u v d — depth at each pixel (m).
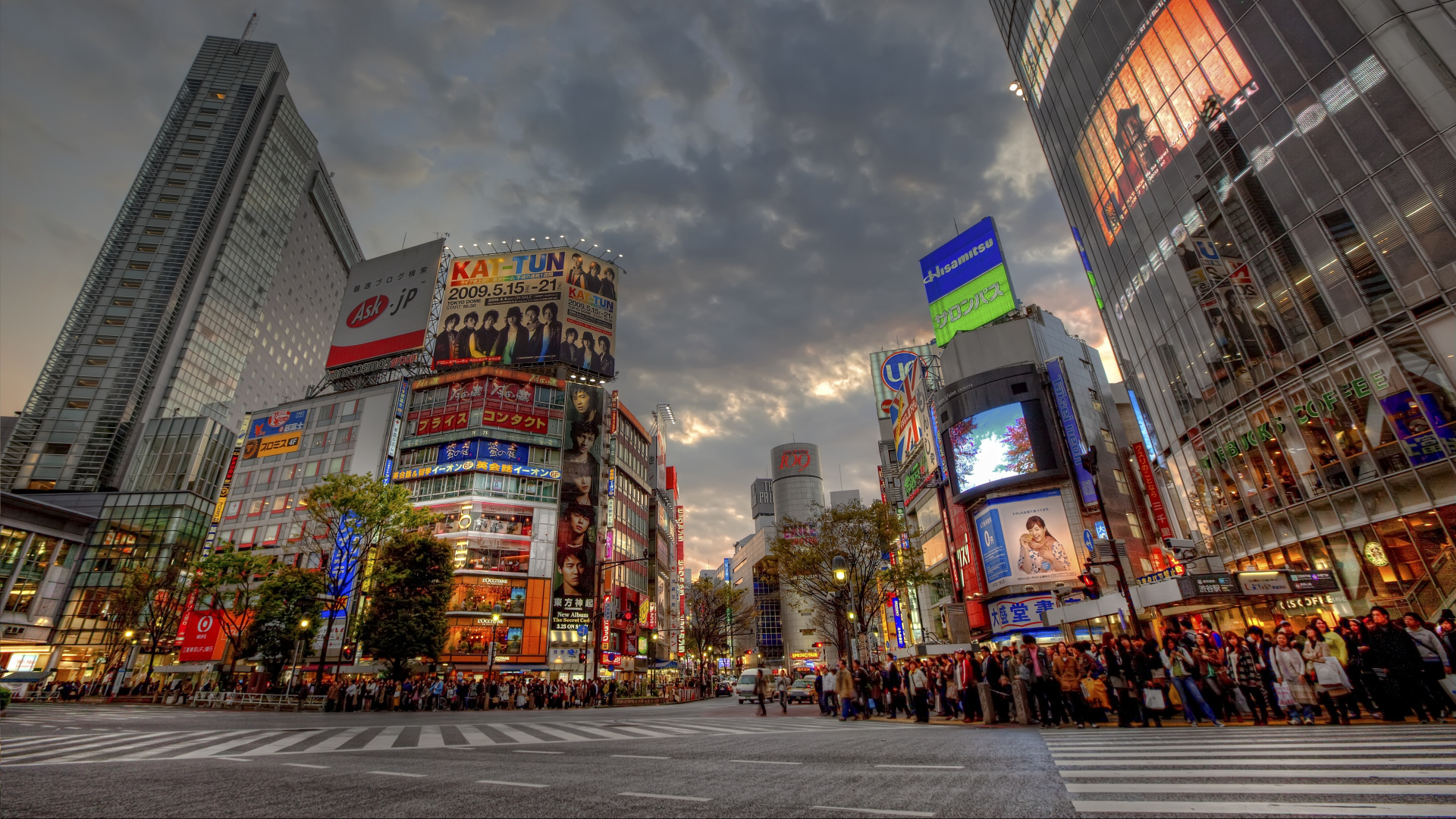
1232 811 4.31
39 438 76.38
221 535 56.50
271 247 108.88
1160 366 33.03
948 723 16.11
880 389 78.12
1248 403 26.69
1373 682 10.87
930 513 55.31
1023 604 40.28
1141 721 12.81
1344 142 22.36
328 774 7.61
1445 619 11.26
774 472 172.50
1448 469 19.22
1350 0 22.28
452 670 40.06
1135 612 17.52
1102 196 37.81
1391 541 20.72
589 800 5.68
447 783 6.82
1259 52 25.64
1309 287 23.66
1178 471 32.41
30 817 4.88
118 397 81.12
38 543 61.56
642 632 67.12
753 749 10.53
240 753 10.18
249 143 108.38
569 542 53.62
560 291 62.91
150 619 46.38
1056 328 49.31
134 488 71.25
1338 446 22.61
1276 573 17.22
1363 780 5.21
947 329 53.91
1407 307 20.41
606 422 62.41
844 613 33.97
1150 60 32.19
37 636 59.66
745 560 146.88
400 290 62.97
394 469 55.62
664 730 16.22
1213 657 12.76
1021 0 47.19
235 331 98.38
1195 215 29.47
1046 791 5.49
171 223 96.38
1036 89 46.72
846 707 19.53
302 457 58.03
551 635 49.81
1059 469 41.41
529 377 58.91
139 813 5.11
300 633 34.91
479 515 51.66
